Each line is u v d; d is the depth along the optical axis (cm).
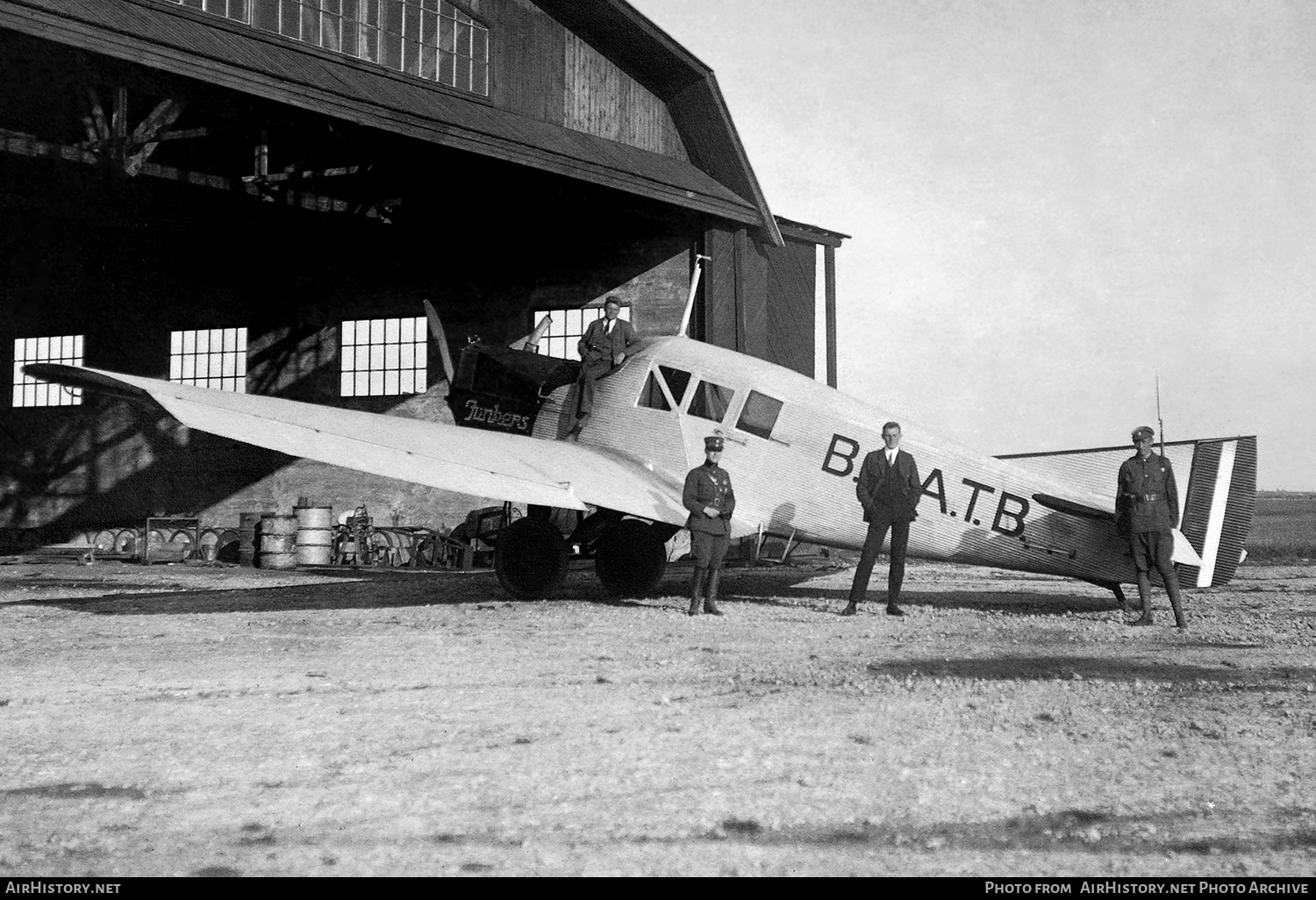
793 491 1163
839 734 521
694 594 1073
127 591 1420
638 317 2209
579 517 1867
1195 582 1091
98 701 611
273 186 2153
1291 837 371
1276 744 502
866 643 859
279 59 1535
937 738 514
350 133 1617
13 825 382
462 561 1972
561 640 873
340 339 2470
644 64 2112
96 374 902
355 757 477
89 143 1670
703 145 2161
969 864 345
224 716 567
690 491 1068
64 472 2673
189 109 1647
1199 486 1101
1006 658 773
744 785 432
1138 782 437
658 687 653
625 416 1264
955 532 1124
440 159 1742
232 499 2517
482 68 1922
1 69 1571
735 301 2152
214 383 2572
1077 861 348
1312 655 790
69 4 1280
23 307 2739
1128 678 686
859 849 359
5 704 600
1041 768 459
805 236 2361
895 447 1084
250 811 399
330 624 998
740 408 1192
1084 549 1115
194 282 2598
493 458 1098
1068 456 1148
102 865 343
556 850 357
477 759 473
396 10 1808
